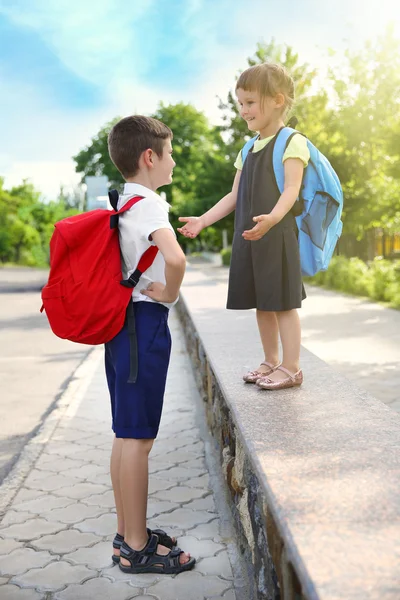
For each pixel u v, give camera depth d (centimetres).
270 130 294
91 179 2436
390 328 1012
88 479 408
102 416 571
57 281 250
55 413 583
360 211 2017
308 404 269
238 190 306
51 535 326
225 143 3288
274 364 326
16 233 6406
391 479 177
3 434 532
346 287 1766
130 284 253
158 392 266
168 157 276
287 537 145
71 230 252
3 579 282
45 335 1153
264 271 287
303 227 288
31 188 7850
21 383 738
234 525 325
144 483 277
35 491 389
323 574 129
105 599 263
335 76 2017
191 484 396
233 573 282
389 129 1419
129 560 282
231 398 285
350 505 160
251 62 2802
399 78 1922
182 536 323
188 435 502
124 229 256
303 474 183
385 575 128
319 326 1052
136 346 258
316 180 285
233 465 327
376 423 236
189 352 852
